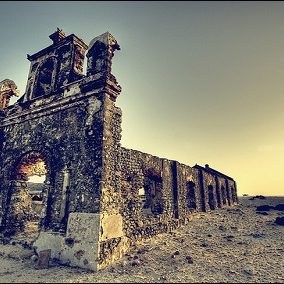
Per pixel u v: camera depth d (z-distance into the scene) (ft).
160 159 33.88
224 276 17.30
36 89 30.63
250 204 82.58
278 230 34.91
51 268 18.53
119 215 21.79
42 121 27.25
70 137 23.84
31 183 69.05
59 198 22.65
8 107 32.32
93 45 24.81
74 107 24.64
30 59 32.73
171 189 36.09
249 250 24.58
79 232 19.72
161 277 16.80
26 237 26.03
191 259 20.81
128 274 17.31
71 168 22.66
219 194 61.57
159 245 25.20
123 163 25.43
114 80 23.75
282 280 16.65
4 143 30.99
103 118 22.02
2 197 28.04
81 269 18.28
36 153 26.58
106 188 20.71
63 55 28.43
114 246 20.31
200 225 37.22
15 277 16.49
